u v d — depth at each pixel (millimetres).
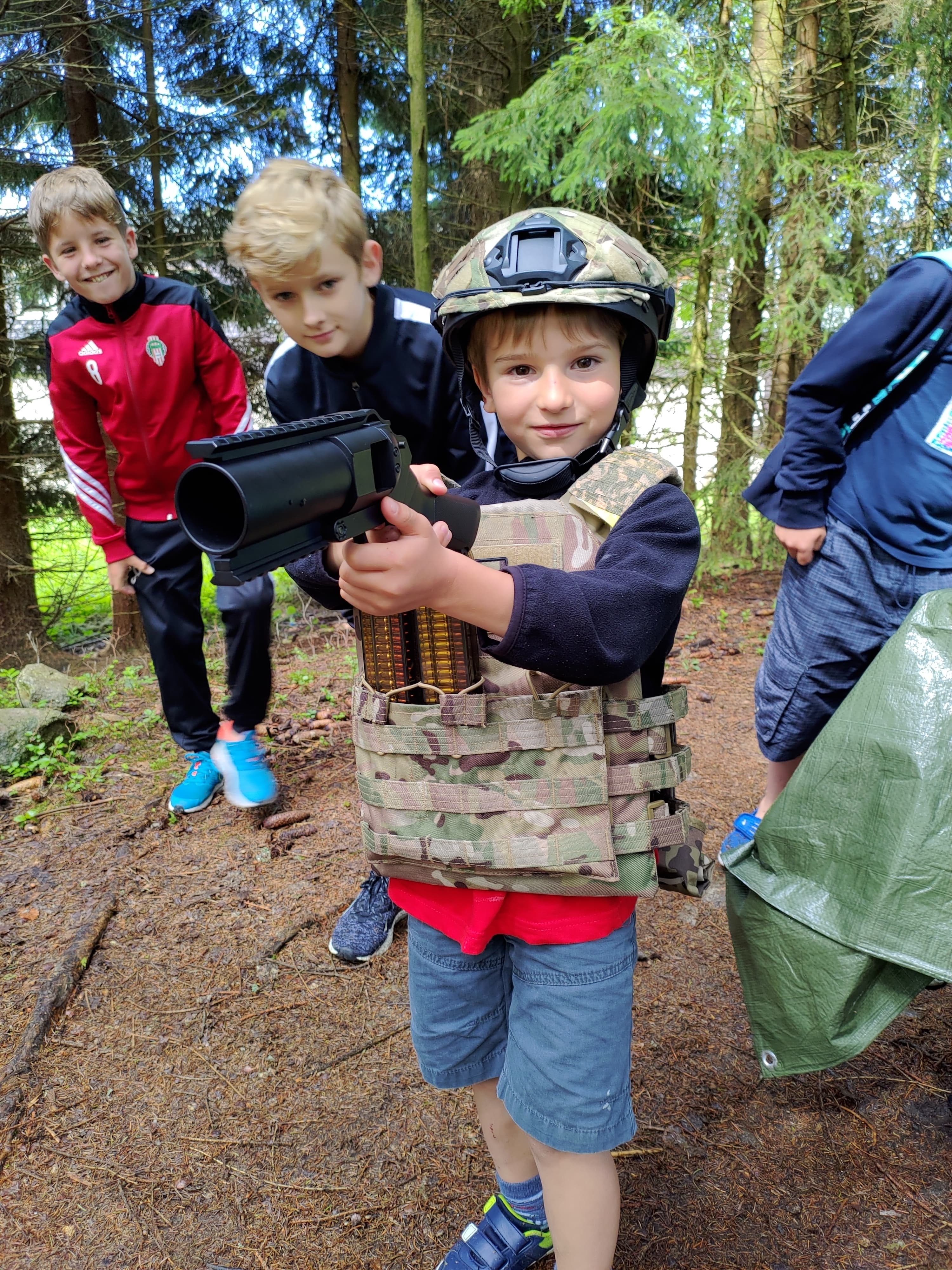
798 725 2281
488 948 1345
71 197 2605
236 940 2457
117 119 8734
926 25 6012
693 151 5559
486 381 1343
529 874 1184
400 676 1229
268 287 1853
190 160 8969
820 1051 1529
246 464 636
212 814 3186
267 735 3918
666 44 5457
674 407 7121
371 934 2371
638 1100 1889
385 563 836
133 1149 1813
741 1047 2021
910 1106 1852
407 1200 1691
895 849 1438
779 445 2260
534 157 6141
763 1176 1705
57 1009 2188
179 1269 1568
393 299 2051
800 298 6254
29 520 9211
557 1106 1217
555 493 1297
